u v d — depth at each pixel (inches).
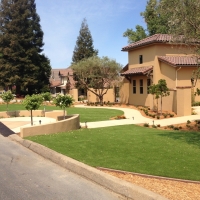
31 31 1594.5
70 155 281.4
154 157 274.1
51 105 1082.1
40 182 214.4
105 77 1127.0
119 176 217.9
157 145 332.2
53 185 207.3
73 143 345.4
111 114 740.7
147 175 218.1
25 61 1533.0
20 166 260.8
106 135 407.2
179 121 575.5
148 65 868.6
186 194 179.9
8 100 772.6
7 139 408.5
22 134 401.4
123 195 186.2
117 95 1210.0
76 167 240.4
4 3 1583.4
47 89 1681.8
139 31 1418.6
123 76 1058.1
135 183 200.5
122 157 273.9
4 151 326.3
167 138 382.0
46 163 270.4
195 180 207.6
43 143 346.6
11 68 1510.8
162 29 973.8
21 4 1589.6
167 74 798.5
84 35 1887.3
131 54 979.9
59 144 339.0
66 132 445.4
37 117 717.3
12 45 1509.6
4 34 1558.8
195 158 270.7
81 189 198.4
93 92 1153.4
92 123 567.2
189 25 335.9
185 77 772.0
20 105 1080.2
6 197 184.7
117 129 474.6
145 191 178.1
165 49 832.3
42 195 187.8
